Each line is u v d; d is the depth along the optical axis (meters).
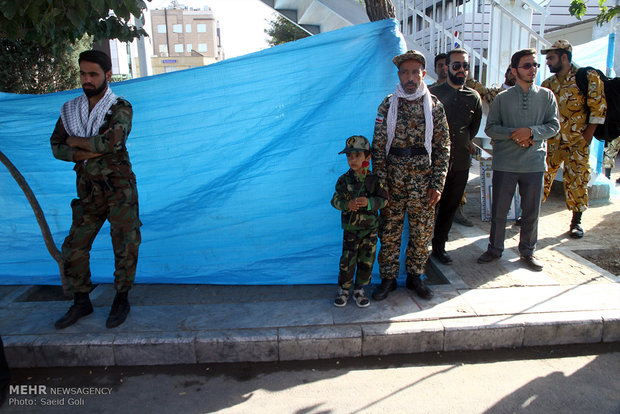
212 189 3.88
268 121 3.77
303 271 3.99
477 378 2.89
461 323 3.21
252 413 2.61
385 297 3.63
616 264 4.22
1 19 3.09
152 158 3.86
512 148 4.04
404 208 3.50
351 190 3.34
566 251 4.57
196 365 3.11
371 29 3.59
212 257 4.00
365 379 2.91
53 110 3.88
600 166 6.39
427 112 3.27
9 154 3.95
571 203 4.99
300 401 2.71
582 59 7.64
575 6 5.62
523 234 4.19
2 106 3.85
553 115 4.01
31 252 4.12
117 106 3.16
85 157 3.09
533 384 2.81
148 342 3.08
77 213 3.27
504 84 5.48
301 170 3.82
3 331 3.23
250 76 3.71
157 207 3.93
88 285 3.41
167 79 3.72
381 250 3.65
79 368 3.11
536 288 3.73
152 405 2.71
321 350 3.13
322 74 3.69
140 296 3.88
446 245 4.86
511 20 5.91
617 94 4.86
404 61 3.19
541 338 3.21
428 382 2.86
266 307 3.54
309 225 3.92
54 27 3.37
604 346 3.21
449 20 9.48
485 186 5.79
